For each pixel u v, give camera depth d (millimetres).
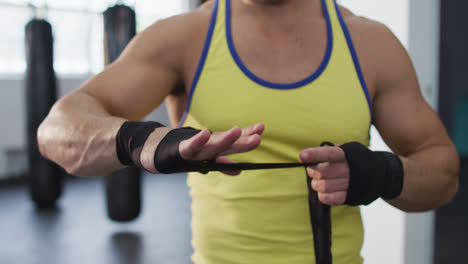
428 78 1260
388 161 485
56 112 472
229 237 539
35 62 3010
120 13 2473
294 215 526
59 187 3123
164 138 340
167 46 524
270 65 516
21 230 2525
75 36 4594
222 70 511
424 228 1244
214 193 551
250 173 530
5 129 4051
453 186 548
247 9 535
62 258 2086
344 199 438
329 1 552
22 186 3807
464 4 4336
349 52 528
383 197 497
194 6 5023
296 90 506
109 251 2168
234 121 508
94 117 436
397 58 550
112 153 389
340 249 539
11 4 4156
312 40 528
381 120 571
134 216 2537
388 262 1293
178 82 556
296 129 510
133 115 525
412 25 1227
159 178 3998
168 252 2150
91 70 4715
